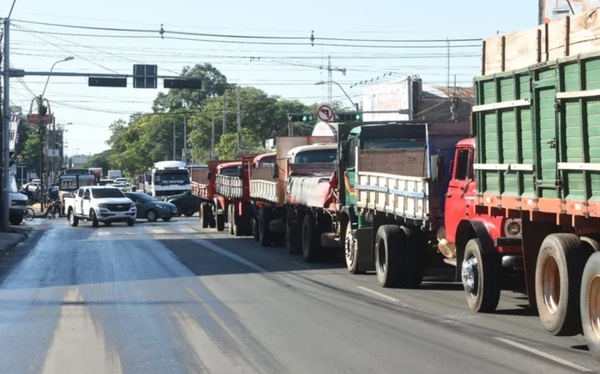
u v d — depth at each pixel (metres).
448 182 14.73
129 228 40.94
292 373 8.98
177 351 10.29
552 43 10.41
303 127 108.56
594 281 9.48
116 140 166.25
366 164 18.11
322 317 12.73
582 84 9.41
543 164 10.43
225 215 37.16
